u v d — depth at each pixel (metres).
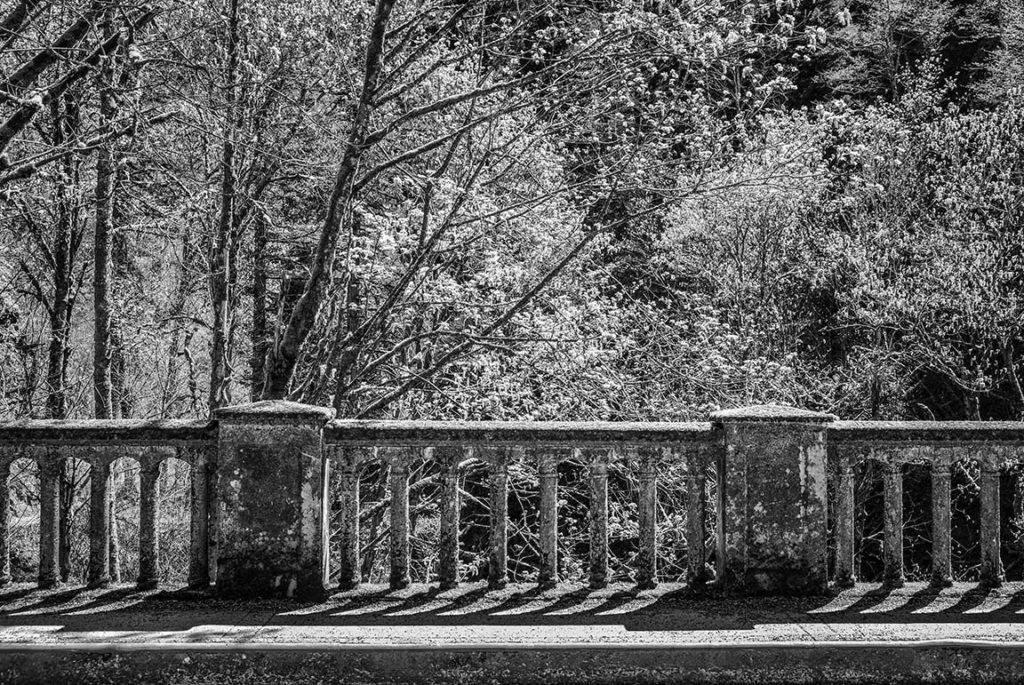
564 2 11.73
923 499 21.81
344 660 5.43
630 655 5.44
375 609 6.30
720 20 10.57
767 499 6.56
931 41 25.52
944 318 20.84
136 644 5.45
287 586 6.53
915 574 20.31
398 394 12.67
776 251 21.14
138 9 9.86
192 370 18.11
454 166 13.78
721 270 20.84
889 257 21.44
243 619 6.04
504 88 11.72
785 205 18.98
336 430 6.69
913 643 5.46
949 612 6.20
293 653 5.44
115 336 16.55
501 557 6.89
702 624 5.91
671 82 11.98
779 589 6.57
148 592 6.67
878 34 25.36
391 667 5.43
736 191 12.60
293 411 6.53
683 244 21.08
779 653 5.43
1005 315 19.70
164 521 17.81
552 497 6.88
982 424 6.84
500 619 6.05
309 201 15.91
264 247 16.31
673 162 12.42
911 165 21.55
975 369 21.59
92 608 6.32
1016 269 20.27
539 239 13.76
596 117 12.70
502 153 13.53
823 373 21.06
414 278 12.88
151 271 18.09
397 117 11.27
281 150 12.14
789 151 12.62
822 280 21.62
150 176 15.11
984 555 6.89
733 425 6.57
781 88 12.37
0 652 5.40
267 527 6.54
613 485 16.31
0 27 8.50
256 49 11.78
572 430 6.76
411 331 14.37
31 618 6.08
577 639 5.55
